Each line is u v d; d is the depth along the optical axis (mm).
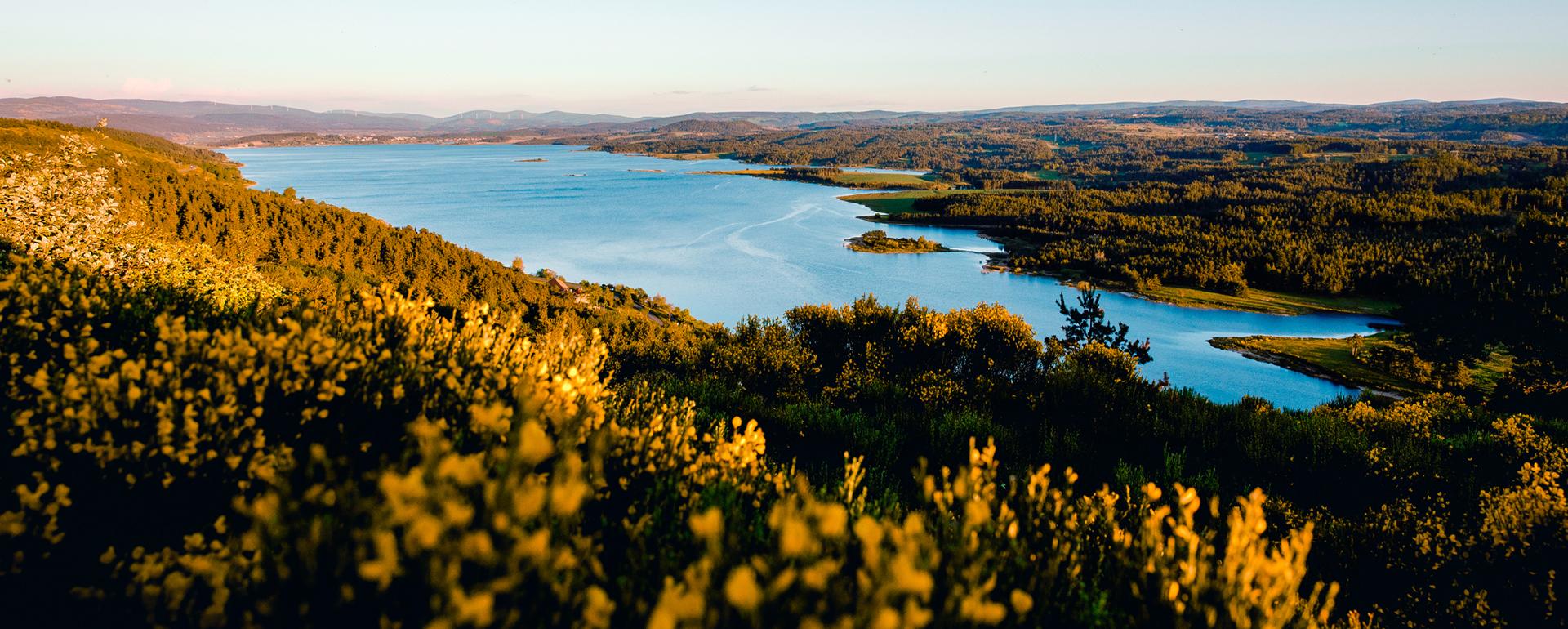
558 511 1537
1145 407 10445
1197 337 107375
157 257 12398
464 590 1507
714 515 1539
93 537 2307
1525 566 5012
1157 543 2723
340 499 1857
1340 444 8828
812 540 1689
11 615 1934
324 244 102062
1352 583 5414
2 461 2426
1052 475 7875
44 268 3791
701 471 3354
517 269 124562
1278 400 73875
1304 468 8445
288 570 1698
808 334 16047
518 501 1445
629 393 5055
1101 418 10008
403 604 1625
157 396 2504
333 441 2803
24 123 195000
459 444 2715
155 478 2396
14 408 2766
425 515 1410
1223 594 2318
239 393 2684
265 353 2719
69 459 2389
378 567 1438
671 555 2293
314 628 1670
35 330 3197
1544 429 11711
